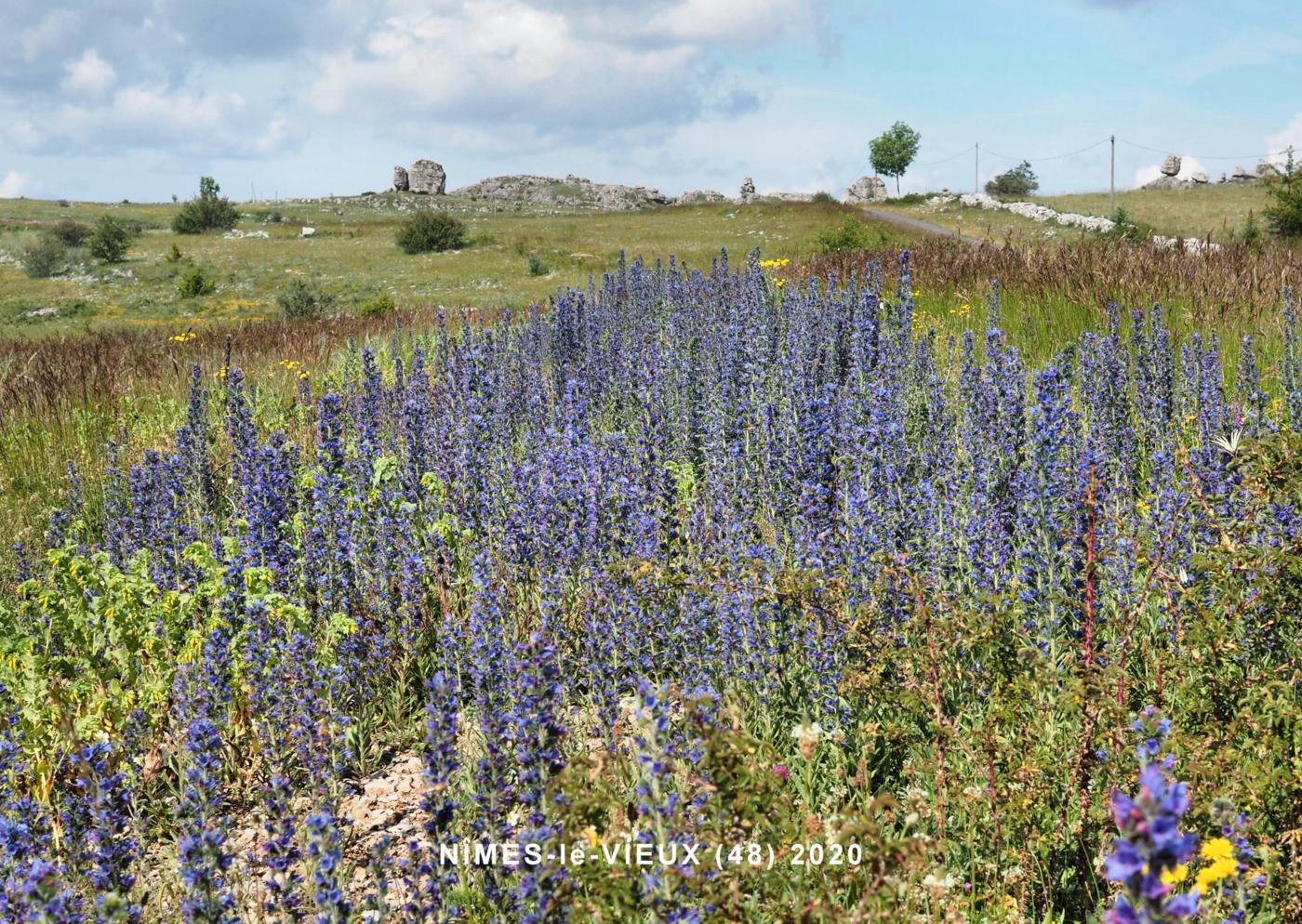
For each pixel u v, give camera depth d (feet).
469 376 24.53
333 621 15.34
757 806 8.52
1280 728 9.96
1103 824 10.38
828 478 17.88
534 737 10.12
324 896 9.25
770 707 13.75
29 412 38.29
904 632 12.62
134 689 15.12
